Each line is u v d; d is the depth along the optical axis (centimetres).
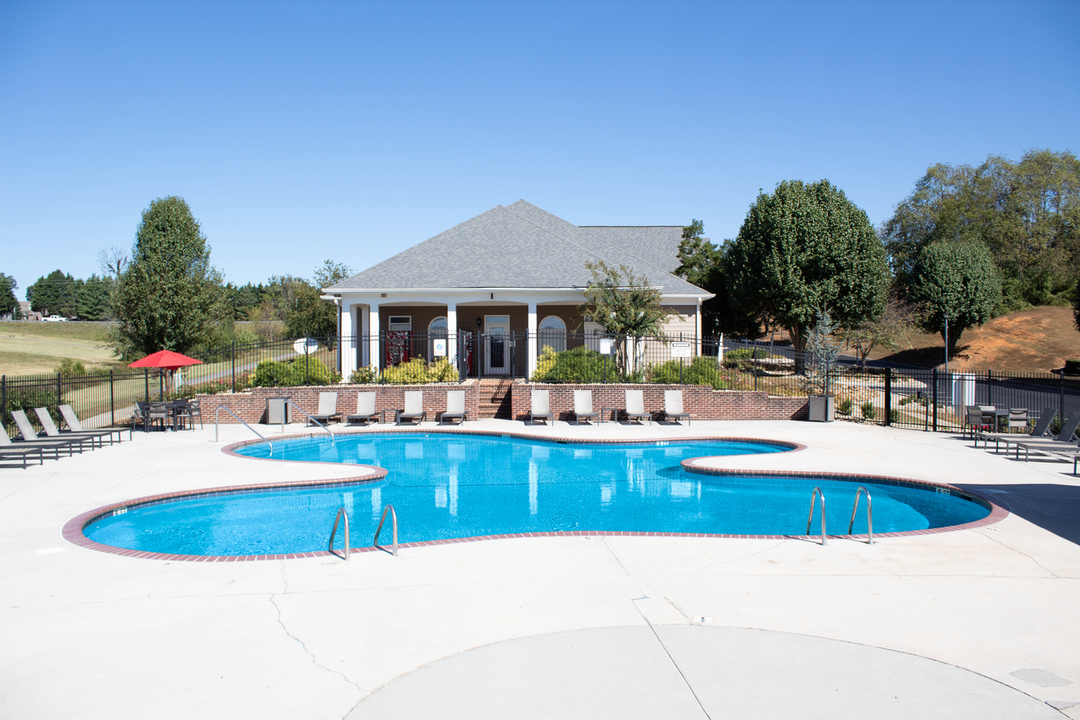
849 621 553
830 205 3197
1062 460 1349
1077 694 432
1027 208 5709
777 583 646
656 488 1259
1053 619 556
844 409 2169
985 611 574
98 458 1423
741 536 816
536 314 2752
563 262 2686
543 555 739
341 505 1120
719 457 1406
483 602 598
